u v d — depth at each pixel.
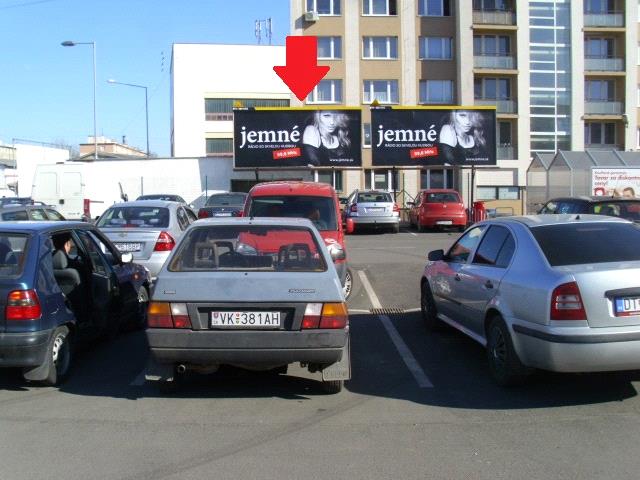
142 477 4.15
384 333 8.48
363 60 40.47
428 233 25.22
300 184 10.50
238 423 5.16
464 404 5.62
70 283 6.84
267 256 5.79
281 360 5.33
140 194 35.50
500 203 31.33
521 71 41.03
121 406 5.60
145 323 9.06
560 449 4.58
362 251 18.00
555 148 41.47
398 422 5.18
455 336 8.29
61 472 4.22
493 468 4.27
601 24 41.69
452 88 41.03
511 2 41.25
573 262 5.59
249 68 54.31
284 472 4.21
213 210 18.45
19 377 6.51
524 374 5.78
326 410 5.48
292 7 40.41
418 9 40.88
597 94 42.81
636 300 5.16
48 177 26.41
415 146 31.11
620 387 6.01
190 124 53.88
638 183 25.36
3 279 5.71
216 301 5.27
